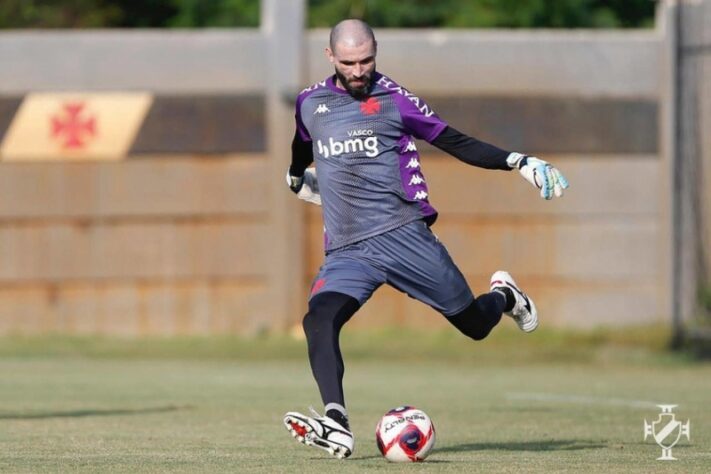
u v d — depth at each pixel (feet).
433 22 307.17
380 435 70.69
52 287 230.48
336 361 69.05
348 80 70.90
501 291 77.41
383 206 72.08
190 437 89.76
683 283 236.22
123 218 231.09
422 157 235.20
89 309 231.30
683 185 234.79
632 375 186.80
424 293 72.95
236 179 232.94
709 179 232.53
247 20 308.60
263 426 99.86
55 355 214.07
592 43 237.45
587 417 111.04
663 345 230.07
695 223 234.17
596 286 237.86
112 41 230.68
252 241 233.76
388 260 72.08
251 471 65.72
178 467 67.92
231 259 233.14
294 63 232.53
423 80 234.99
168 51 231.50
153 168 231.50
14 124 229.25
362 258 72.28
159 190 231.50
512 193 236.02
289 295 234.17
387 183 71.97
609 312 238.07
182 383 156.04
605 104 237.25
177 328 232.53
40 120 229.66
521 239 236.63
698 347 231.09
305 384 155.22
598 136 237.45
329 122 72.18
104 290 231.30
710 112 231.09
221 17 310.65
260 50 233.14
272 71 232.73
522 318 79.15
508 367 206.59
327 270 72.64
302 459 72.64
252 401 128.26
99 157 230.48
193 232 232.73
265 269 233.96
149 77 231.30
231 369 188.44
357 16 304.91
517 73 236.43
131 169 231.09
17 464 69.97
